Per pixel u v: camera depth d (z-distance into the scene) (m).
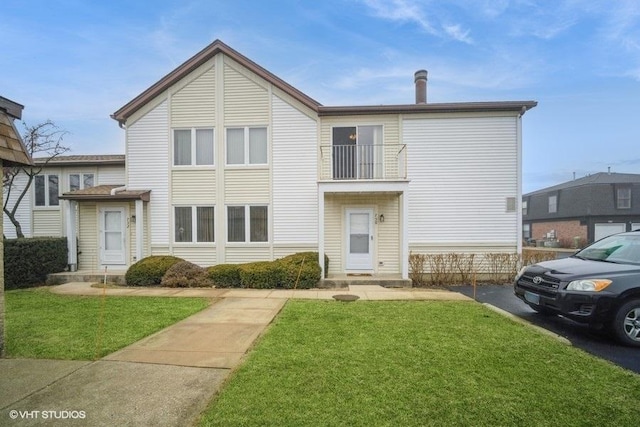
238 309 6.50
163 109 11.07
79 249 11.48
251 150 11.01
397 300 7.39
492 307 6.63
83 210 11.55
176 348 4.31
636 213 25.47
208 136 11.08
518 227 10.48
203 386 3.24
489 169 10.59
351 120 10.84
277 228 10.84
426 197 10.67
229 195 10.95
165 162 11.05
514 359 3.87
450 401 2.92
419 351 4.12
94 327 5.26
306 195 10.80
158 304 6.96
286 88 10.72
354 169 10.78
